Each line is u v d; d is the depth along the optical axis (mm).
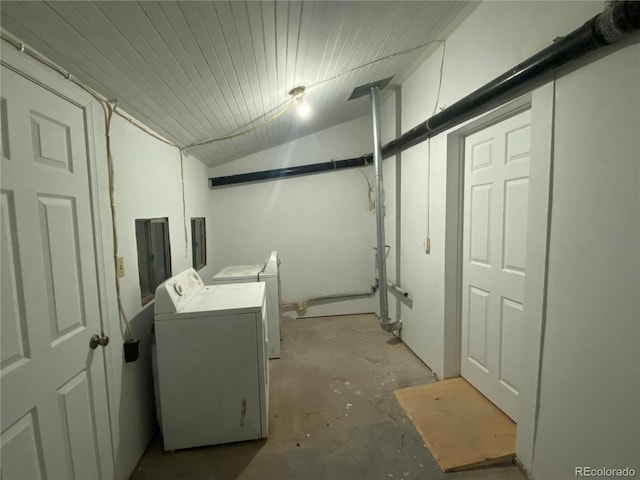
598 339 1099
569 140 1187
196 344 1656
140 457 1646
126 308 1567
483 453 1587
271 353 2768
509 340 1803
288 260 3816
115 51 1135
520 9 1439
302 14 1311
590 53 1085
